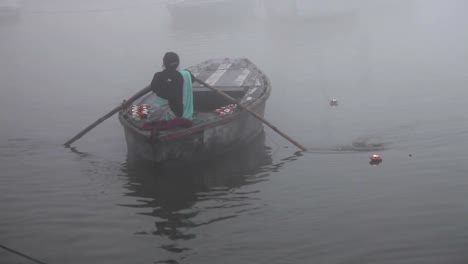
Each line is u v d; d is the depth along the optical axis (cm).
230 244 593
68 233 630
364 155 841
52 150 923
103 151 912
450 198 673
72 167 839
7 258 575
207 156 829
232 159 848
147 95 960
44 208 697
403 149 853
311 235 604
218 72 1152
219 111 884
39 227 646
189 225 641
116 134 1005
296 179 763
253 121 926
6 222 660
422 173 755
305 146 901
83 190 750
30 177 802
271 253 571
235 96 966
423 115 1019
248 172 795
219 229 629
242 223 640
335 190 719
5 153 911
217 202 701
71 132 1030
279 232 615
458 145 848
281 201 695
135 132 779
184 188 746
